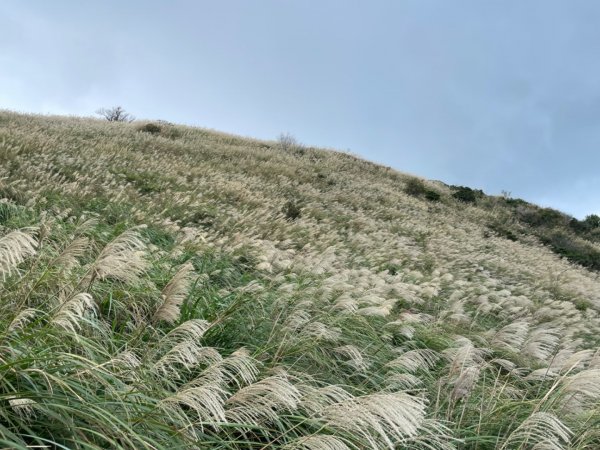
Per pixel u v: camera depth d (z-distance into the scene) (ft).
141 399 9.93
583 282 59.41
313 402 10.18
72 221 28.81
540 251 81.87
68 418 8.40
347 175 97.60
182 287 13.76
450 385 15.52
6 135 50.31
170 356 10.85
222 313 16.60
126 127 100.89
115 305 15.88
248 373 10.56
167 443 9.19
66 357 9.63
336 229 52.80
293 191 69.41
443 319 26.43
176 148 78.69
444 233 69.00
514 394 16.51
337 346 17.65
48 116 102.83
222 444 10.07
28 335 10.26
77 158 49.03
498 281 47.55
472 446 12.74
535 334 20.29
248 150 94.53
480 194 116.78
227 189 55.31
